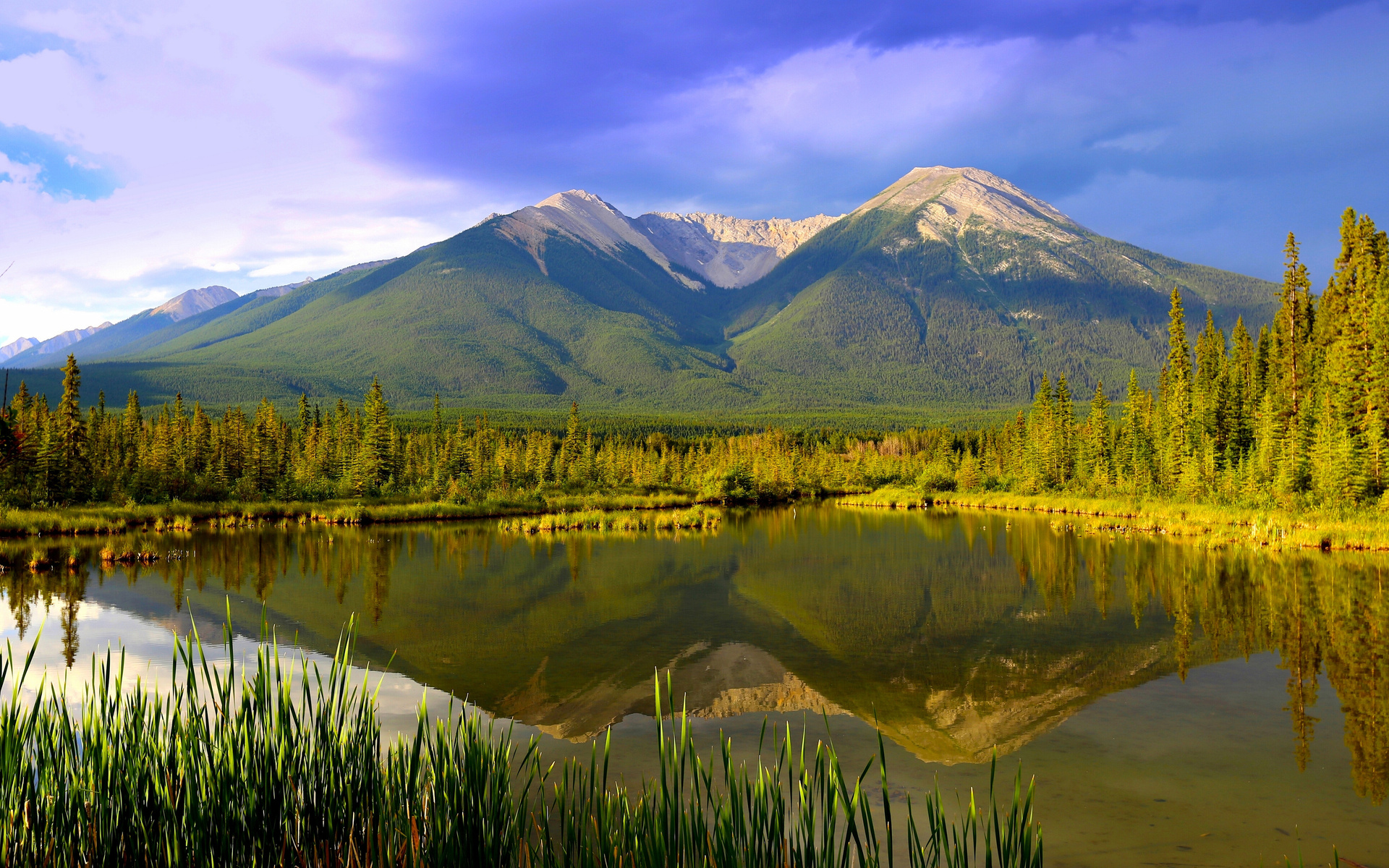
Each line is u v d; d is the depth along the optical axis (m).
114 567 30.73
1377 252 60.31
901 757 10.96
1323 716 12.66
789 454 113.38
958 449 131.75
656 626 20.30
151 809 5.57
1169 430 73.50
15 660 15.70
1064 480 86.94
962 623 20.67
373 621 20.86
